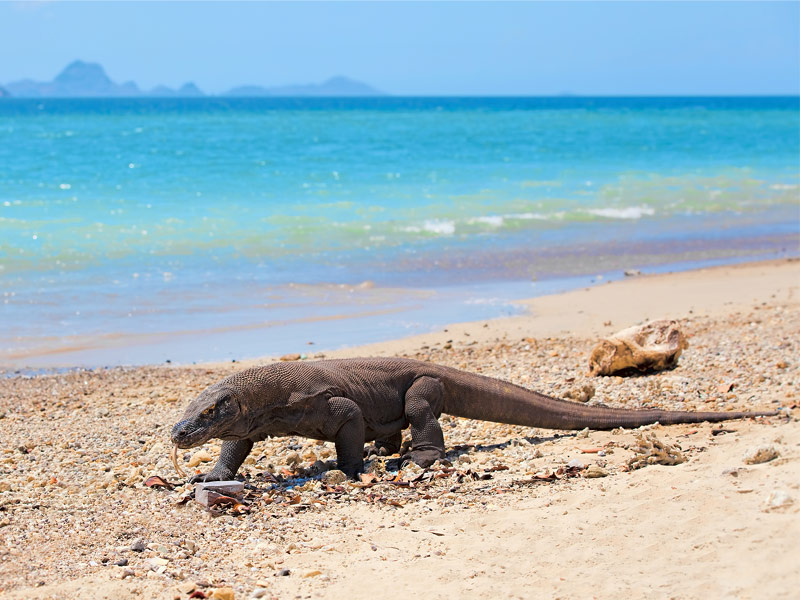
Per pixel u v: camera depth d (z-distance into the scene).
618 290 20.27
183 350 15.38
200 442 7.52
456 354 14.33
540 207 32.81
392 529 6.64
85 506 7.45
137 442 10.01
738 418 9.56
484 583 5.55
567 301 19.11
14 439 10.18
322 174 39.25
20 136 60.97
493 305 18.81
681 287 20.55
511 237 27.88
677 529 6.04
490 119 101.50
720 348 13.83
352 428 8.26
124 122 90.31
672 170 44.66
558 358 13.91
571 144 58.59
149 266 22.30
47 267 21.78
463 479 7.93
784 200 36.69
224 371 13.80
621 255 25.56
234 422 7.73
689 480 7.07
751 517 6.01
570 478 7.77
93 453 9.50
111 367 14.31
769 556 5.41
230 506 7.28
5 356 14.95
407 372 8.90
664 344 12.45
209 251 24.17
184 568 6.02
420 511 7.06
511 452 8.87
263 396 7.92
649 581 5.38
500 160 47.16
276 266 22.81
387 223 28.66
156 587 5.68
